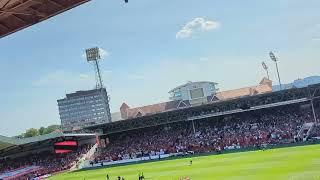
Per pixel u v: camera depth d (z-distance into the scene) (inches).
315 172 1777.8
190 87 6747.1
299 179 1681.8
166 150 3673.7
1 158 4156.0
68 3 677.3
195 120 4119.1
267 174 1950.1
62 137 4146.2
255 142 3240.7
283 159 2322.8
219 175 2183.8
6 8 654.5
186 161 3075.8
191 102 6727.4
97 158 3976.4
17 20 720.3
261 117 3789.4
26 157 4220.0
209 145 3526.1
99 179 2815.0
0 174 3555.6
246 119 3850.9
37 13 693.9
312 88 3368.6
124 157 3833.7
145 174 2682.1
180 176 2347.4
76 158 3991.1
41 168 3843.5
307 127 3191.4
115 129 4197.8
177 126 4212.6
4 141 3513.8
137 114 6968.5
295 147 2758.4
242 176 2030.0
